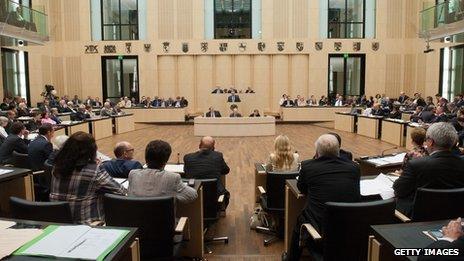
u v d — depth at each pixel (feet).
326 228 8.22
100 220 9.07
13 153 17.87
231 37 62.69
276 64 62.39
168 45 62.18
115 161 12.52
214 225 15.39
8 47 51.88
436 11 45.93
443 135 9.04
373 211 8.05
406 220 8.70
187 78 62.85
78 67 62.75
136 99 63.46
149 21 62.13
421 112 38.27
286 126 56.03
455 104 37.14
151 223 8.48
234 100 51.67
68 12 62.28
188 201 9.86
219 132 45.85
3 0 39.65
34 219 8.00
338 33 62.44
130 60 63.16
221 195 13.34
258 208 15.24
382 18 61.41
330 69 62.64
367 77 62.03
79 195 8.93
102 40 62.80
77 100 57.57
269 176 13.12
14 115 31.58
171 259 8.77
